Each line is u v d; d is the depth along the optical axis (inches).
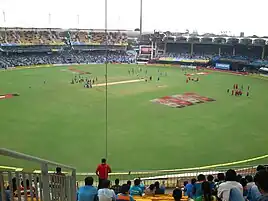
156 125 1756.9
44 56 4594.0
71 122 1777.8
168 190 855.7
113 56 4992.6
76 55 4827.8
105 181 386.9
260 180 179.9
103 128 1679.4
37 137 1519.4
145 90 2733.8
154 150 1392.7
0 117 1845.5
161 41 4938.5
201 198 347.6
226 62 4254.4
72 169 305.9
